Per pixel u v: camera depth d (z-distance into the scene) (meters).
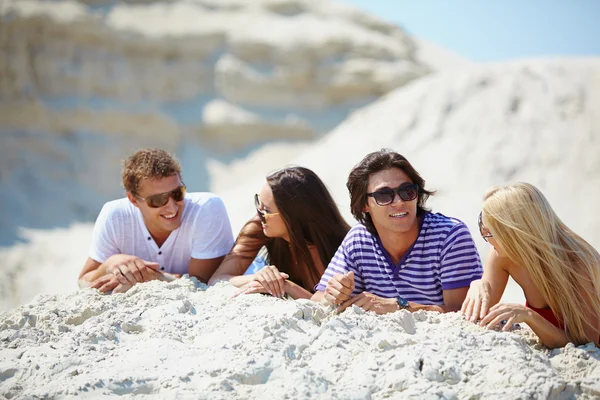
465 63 39.53
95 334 3.29
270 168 29.95
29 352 3.18
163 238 4.66
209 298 3.89
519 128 15.98
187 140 30.45
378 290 3.85
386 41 34.91
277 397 2.62
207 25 32.41
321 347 3.06
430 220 3.79
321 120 31.62
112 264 4.31
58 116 27.70
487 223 3.35
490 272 3.54
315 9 35.34
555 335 3.21
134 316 3.54
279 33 32.75
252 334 3.13
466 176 15.20
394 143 16.78
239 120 30.73
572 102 16.38
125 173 4.40
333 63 32.31
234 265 4.50
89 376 2.85
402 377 2.74
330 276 3.87
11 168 25.89
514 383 2.70
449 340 3.04
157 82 30.59
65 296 4.15
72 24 28.80
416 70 33.00
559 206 14.14
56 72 28.28
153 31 30.98
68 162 27.17
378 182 3.62
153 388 2.78
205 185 29.20
